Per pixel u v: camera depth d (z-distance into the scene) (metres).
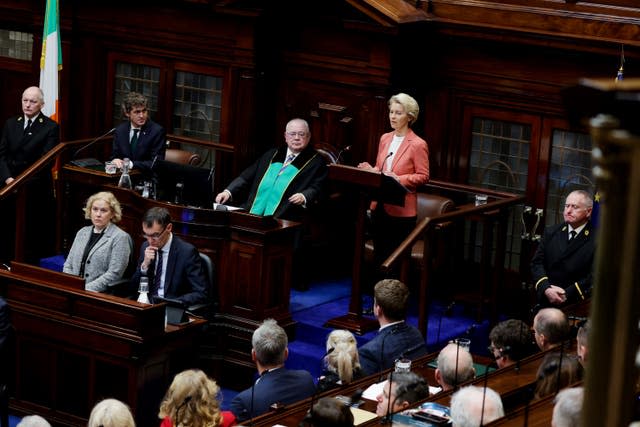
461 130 21.08
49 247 22.94
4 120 26.52
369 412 12.12
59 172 21.69
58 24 24.02
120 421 11.84
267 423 11.70
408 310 20.08
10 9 25.36
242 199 21.86
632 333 4.70
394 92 21.17
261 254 18.47
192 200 18.81
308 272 20.97
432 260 18.98
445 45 20.83
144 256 17.66
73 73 24.83
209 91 23.59
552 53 19.80
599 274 4.73
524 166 20.61
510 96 20.41
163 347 16.42
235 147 22.94
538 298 17.64
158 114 24.23
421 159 18.92
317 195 19.73
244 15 22.09
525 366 11.93
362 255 18.34
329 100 22.00
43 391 16.97
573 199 17.31
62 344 16.64
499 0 20.12
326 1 21.33
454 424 9.31
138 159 21.86
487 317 20.02
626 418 4.77
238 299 18.83
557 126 20.12
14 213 22.91
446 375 11.92
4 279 17.00
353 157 21.86
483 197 19.39
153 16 23.66
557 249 17.58
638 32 18.77
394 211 18.80
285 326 18.92
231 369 18.91
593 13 19.19
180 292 17.41
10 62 26.12
